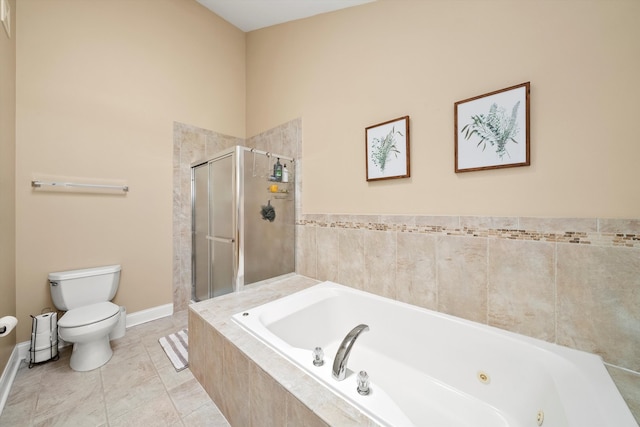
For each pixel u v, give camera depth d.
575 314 1.10
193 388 1.46
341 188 1.99
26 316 1.74
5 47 1.50
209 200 2.36
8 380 1.46
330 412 0.78
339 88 2.00
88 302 1.88
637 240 0.97
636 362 0.99
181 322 2.30
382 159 1.71
